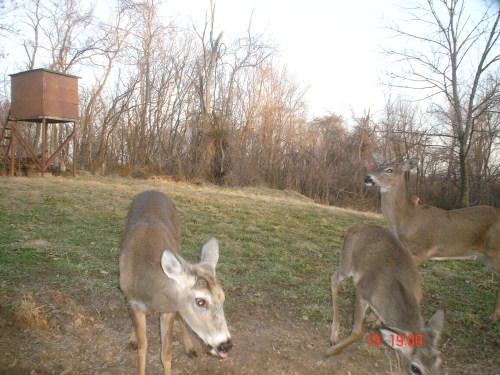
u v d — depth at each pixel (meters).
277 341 5.30
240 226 10.93
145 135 29.66
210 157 26.55
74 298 5.71
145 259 4.12
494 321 6.41
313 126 34.38
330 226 12.31
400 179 7.34
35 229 8.69
